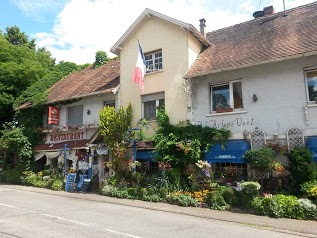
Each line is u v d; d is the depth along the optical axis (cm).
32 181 1894
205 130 1405
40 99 2112
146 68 1738
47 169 1997
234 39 1695
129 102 1741
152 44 1708
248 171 1336
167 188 1352
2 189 1747
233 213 1073
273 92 1310
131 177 1519
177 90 1572
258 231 844
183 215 1056
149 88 1675
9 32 3844
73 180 1677
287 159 1233
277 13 1773
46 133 2114
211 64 1493
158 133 1508
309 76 1263
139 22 1744
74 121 2006
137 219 962
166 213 1088
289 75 1284
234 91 1431
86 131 1883
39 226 836
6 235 736
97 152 1708
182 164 1421
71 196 1477
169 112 1579
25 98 2258
